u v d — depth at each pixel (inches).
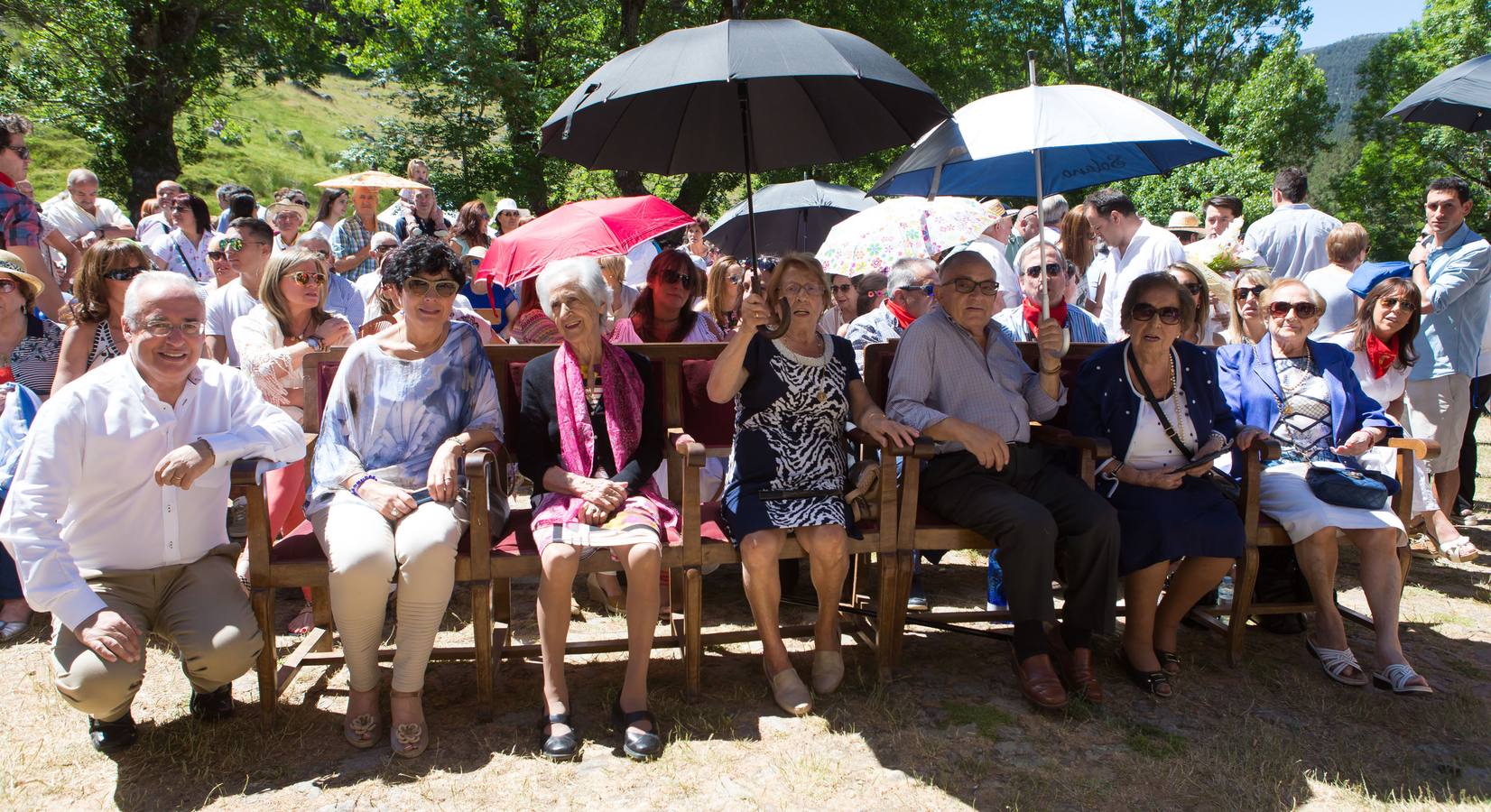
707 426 145.4
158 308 106.6
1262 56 1311.5
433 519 113.3
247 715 120.7
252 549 114.1
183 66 628.4
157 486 110.3
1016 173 158.2
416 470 122.4
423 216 323.3
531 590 170.9
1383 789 108.0
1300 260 243.3
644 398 129.2
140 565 111.5
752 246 130.3
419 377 122.6
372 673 113.8
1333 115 1334.9
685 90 138.1
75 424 105.2
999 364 138.7
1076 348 154.9
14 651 138.9
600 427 126.5
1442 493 203.2
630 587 116.9
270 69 709.9
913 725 120.3
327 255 260.8
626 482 123.8
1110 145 155.8
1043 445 141.6
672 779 107.5
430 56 606.9
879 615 130.0
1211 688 133.0
